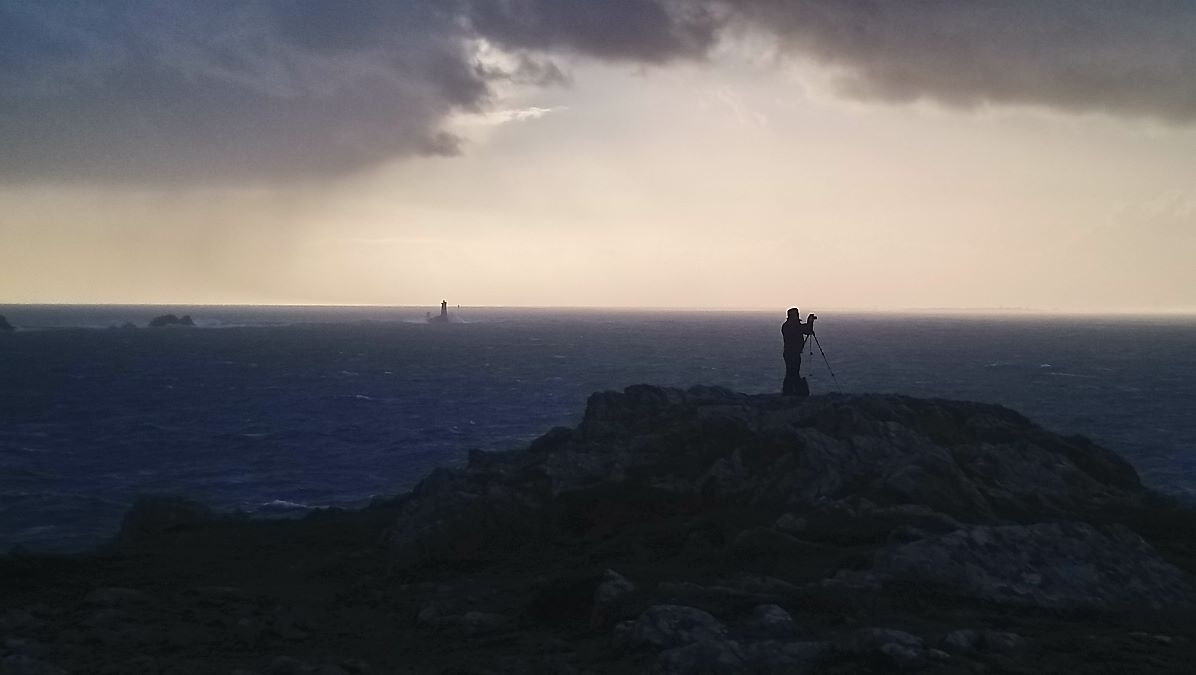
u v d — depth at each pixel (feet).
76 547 82.89
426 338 605.31
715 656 27.37
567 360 379.76
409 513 56.49
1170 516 49.42
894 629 29.81
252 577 47.83
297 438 156.87
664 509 53.01
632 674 27.55
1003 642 28.81
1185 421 182.70
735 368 330.75
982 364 361.30
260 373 312.71
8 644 31.22
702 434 60.95
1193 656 28.71
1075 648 29.19
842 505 48.47
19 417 185.98
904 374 302.66
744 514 49.60
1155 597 35.76
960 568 36.27
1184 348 526.57
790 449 56.08
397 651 33.24
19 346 482.28
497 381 278.05
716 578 38.06
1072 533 39.42
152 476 121.60
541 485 57.52
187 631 34.73
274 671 29.35
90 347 479.00
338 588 45.21
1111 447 147.02
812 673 26.61
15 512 98.48
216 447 146.72
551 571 44.68
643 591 35.04
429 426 172.04
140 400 221.66
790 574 38.70
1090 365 367.86
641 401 72.08
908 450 54.90
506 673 28.84
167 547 56.80
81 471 125.29
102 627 34.91
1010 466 55.57
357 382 275.18
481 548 50.08
